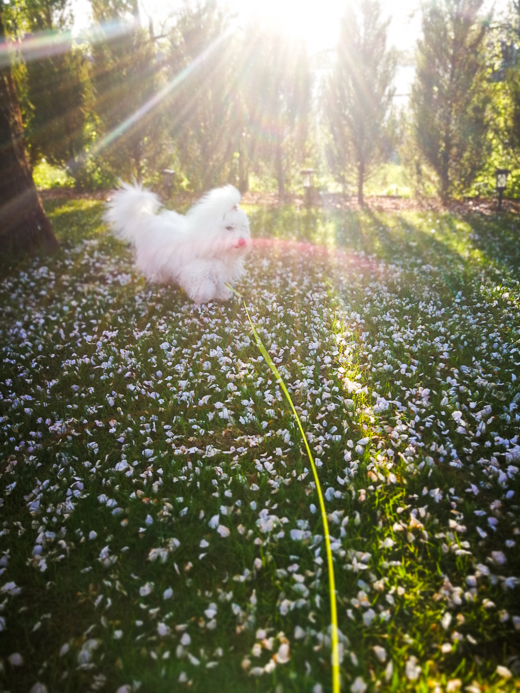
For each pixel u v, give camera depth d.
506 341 4.65
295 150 14.81
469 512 2.74
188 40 13.83
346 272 7.15
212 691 2.02
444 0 12.12
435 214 11.52
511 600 2.27
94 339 5.36
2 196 8.23
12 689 2.09
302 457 3.33
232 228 5.62
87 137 16.00
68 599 2.51
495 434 3.31
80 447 3.62
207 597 2.40
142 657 2.17
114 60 13.52
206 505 2.96
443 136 12.88
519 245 8.01
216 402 3.92
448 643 2.11
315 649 2.10
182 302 6.15
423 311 5.54
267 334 5.07
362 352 4.64
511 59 14.30
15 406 4.18
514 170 13.05
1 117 8.01
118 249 8.90
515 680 1.94
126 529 2.86
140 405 4.13
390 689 1.95
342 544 2.59
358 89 13.17
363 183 15.52
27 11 14.68
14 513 3.10
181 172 15.30
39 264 8.11
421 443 3.35
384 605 2.32
